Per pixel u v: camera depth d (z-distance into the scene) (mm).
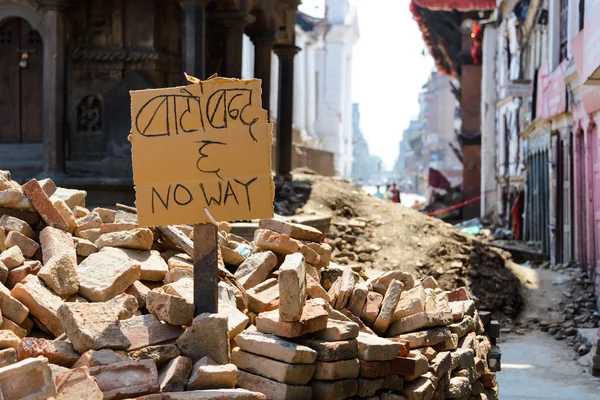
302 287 4758
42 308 4777
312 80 60500
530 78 24672
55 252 5453
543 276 17484
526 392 10109
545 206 21781
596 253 16641
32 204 5898
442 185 45375
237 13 20141
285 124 24062
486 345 7117
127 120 18750
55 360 4332
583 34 14117
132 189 18031
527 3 25344
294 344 4527
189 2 17688
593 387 10367
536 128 23203
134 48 19188
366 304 5582
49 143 18141
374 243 18062
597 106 15477
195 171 4602
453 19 40312
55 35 18203
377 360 4844
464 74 40500
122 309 4703
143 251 5762
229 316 4863
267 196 4582
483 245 18656
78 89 19328
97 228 6129
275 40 23344
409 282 6137
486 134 34688
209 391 4090
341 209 19828
